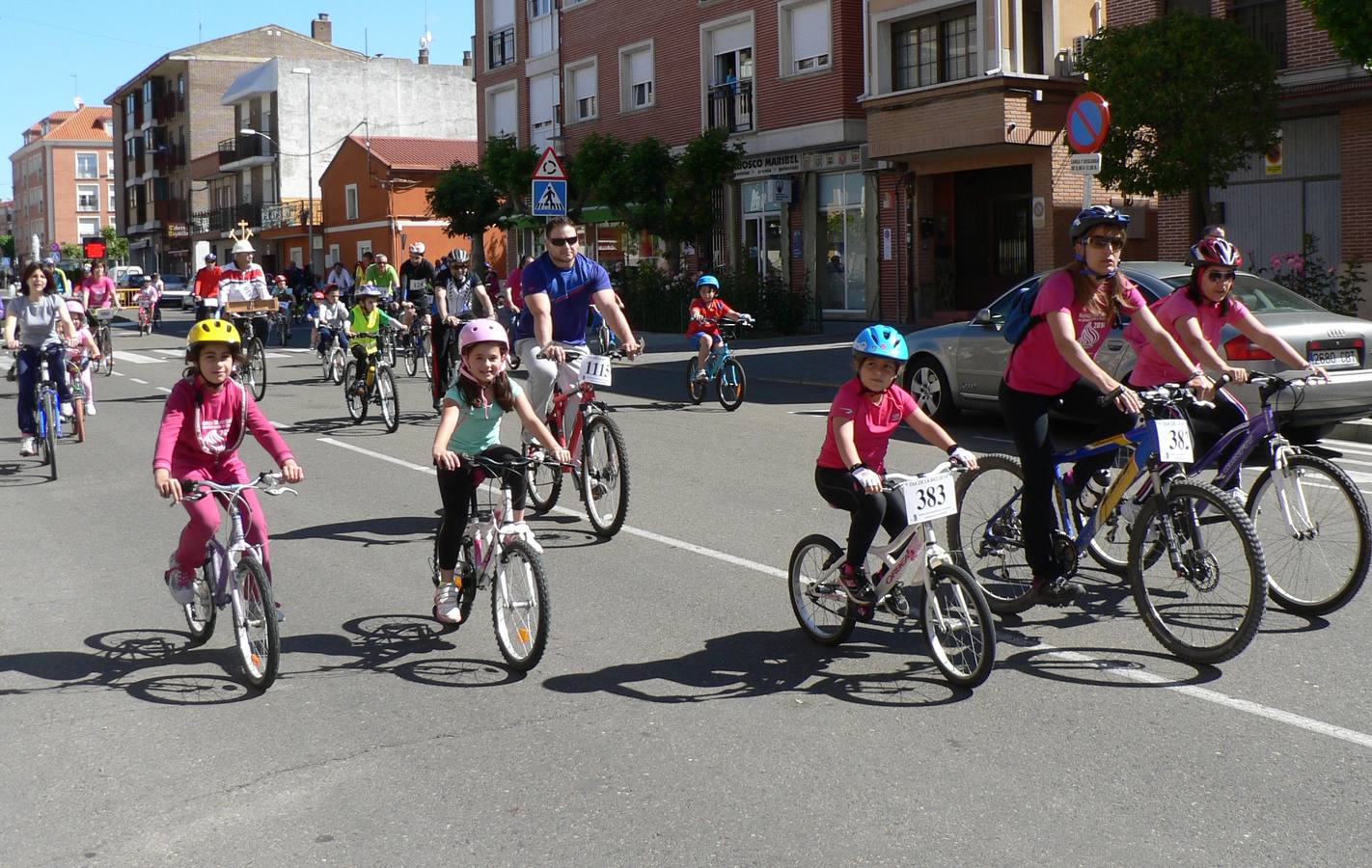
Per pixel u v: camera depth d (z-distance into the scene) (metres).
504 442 13.06
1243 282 11.79
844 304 30.77
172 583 6.33
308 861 4.06
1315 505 6.46
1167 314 6.92
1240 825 4.14
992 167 27.36
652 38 35.53
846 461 5.64
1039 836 4.09
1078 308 6.18
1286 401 10.85
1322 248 21.36
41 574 8.09
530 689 5.70
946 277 29.02
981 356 13.55
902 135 26.78
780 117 31.30
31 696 5.75
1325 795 4.36
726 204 33.50
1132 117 18.88
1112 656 5.94
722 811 4.34
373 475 11.57
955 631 5.60
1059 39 25.59
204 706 5.58
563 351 8.67
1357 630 6.26
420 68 70.12
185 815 4.44
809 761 4.77
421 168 56.38
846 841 4.09
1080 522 6.51
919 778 4.58
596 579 7.61
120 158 96.81
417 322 20.02
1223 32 18.70
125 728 5.32
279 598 7.36
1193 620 6.00
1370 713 5.13
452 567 6.41
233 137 75.31
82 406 13.92
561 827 4.26
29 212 132.62
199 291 18.53
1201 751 4.77
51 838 4.29
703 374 16.28
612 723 5.23
